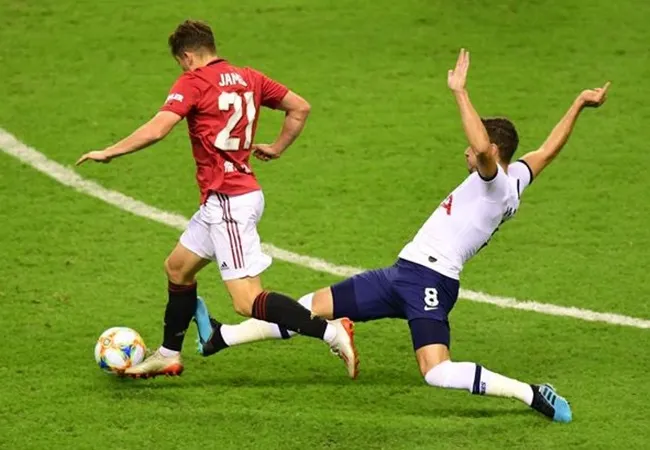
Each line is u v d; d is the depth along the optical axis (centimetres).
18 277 3250
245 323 2675
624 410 2536
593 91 2739
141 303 3112
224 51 4722
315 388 2662
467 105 2420
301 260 3394
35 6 5062
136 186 3847
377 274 2591
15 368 2728
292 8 5059
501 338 2941
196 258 2589
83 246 3453
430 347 2491
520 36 4841
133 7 5066
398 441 2400
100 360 2639
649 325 3006
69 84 4516
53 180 3875
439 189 3834
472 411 2550
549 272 3316
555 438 2405
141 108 4353
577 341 2917
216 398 2600
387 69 4622
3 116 4291
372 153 4056
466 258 2559
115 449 2375
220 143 2505
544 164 2712
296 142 4128
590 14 4994
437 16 4991
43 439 2414
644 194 3803
